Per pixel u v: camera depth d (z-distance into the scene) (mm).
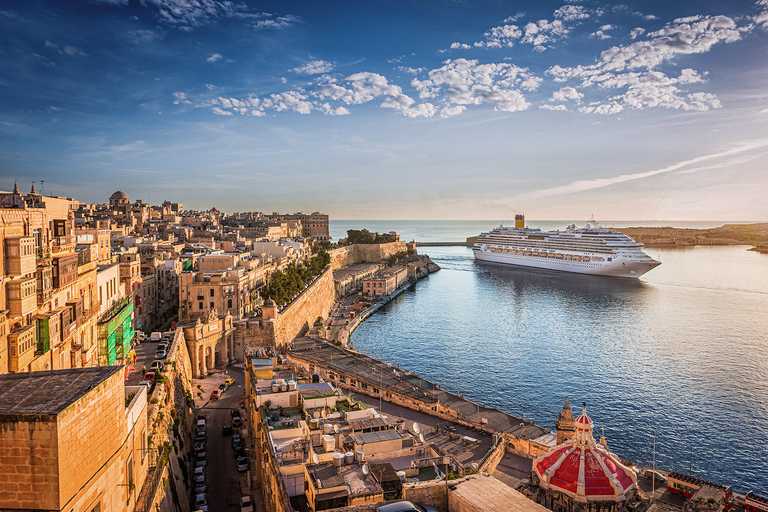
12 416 27078
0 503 27375
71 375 33906
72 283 68125
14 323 51156
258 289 166875
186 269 165875
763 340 174125
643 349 163250
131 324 98875
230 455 77188
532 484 51000
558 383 132125
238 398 102312
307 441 49906
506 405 117438
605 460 48219
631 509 46625
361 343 173625
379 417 55844
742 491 84188
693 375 137750
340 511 31484
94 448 31609
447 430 82438
